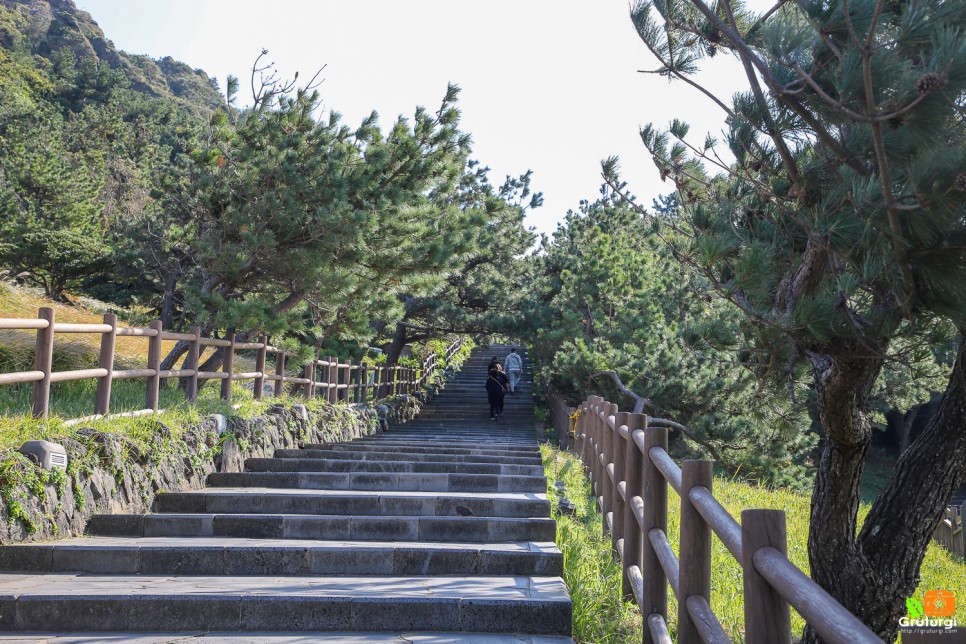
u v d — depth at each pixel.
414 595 4.55
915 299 3.68
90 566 5.19
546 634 4.41
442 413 26.22
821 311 3.90
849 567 4.75
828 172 4.20
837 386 4.33
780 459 13.19
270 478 7.95
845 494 4.76
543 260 29.28
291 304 11.70
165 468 7.05
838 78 3.46
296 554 5.35
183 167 12.59
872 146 3.56
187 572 5.27
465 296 26.06
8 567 5.11
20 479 5.26
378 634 4.32
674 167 5.75
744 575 2.56
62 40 114.81
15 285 15.98
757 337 4.79
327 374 15.59
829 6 3.42
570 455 13.89
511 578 5.18
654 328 19.59
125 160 49.25
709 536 3.47
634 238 25.53
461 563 5.39
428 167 11.16
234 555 5.32
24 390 8.30
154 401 7.85
